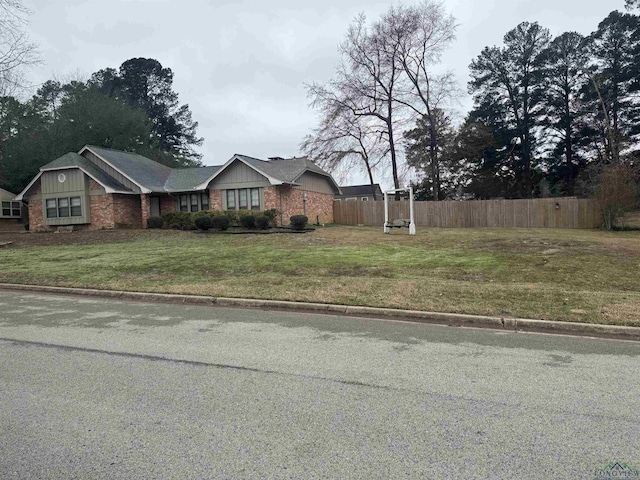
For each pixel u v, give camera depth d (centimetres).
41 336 603
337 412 358
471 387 412
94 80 5381
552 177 4331
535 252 1366
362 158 3606
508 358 502
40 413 359
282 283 953
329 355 513
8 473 274
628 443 306
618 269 1086
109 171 2564
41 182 2577
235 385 419
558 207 2519
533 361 490
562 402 377
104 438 318
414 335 604
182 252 1505
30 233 2402
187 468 279
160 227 2422
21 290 1018
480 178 4375
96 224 2491
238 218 2264
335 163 3472
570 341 575
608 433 321
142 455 295
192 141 5750
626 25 3653
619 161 2698
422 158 3509
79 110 3712
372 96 3344
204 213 2323
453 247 1533
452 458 288
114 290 940
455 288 870
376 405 372
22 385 421
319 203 2819
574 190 3838
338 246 1595
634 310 688
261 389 409
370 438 315
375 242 1698
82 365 480
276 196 2341
